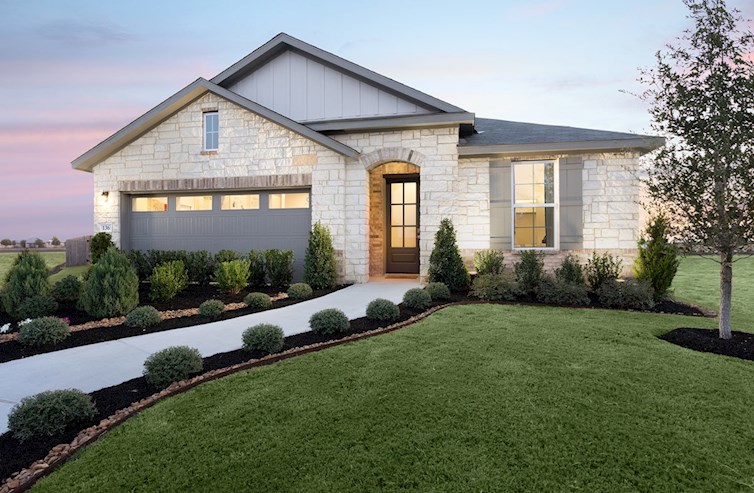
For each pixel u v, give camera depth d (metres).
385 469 2.27
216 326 5.73
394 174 11.41
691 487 2.10
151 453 2.45
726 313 4.79
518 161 9.55
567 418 2.82
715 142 4.59
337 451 2.45
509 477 2.18
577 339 4.76
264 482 2.17
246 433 2.66
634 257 8.96
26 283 6.07
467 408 2.98
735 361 4.07
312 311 6.68
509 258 9.47
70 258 12.99
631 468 2.26
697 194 4.67
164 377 3.56
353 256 9.80
